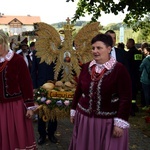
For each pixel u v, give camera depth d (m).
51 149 4.65
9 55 3.30
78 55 4.43
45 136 4.89
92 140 2.87
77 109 3.04
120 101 2.78
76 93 3.12
